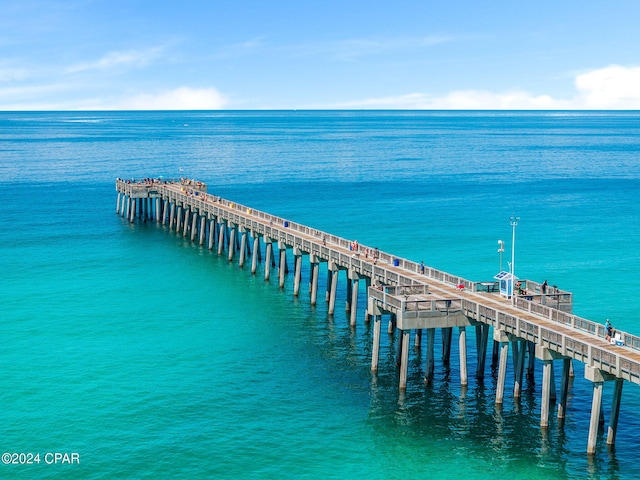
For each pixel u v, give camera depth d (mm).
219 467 46219
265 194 163875
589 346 46188
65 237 115625
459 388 57688
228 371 60906
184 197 114750
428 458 47438
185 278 90375
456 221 127875
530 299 58312
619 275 90000
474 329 71500
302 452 48062
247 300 81188
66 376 59625
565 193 163625
